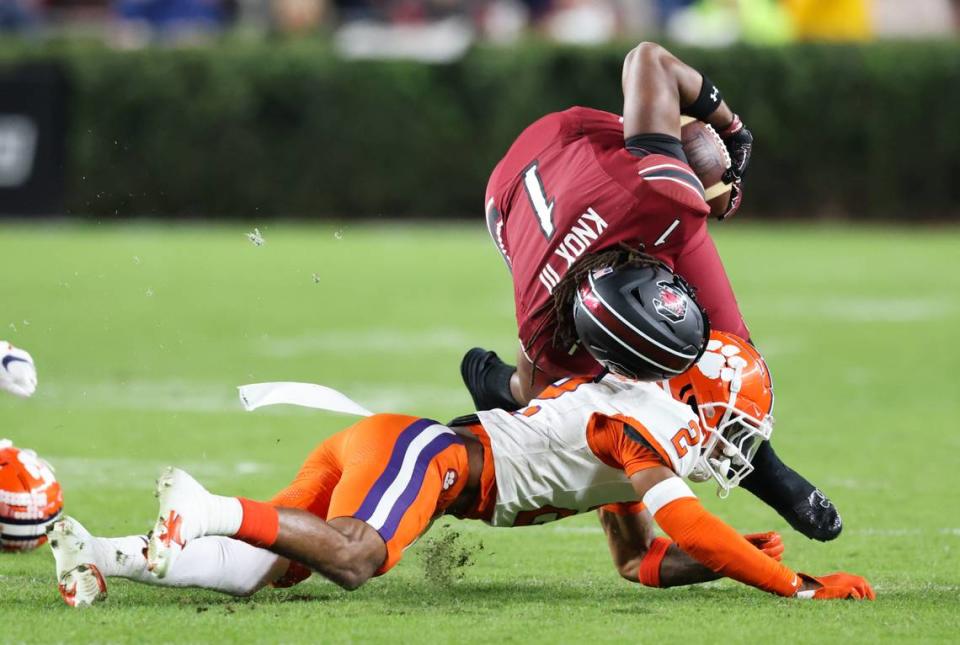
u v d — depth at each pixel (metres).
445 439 14.61
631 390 14.80
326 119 62.09
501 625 13.06
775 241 60.00
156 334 36.75
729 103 61.41
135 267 50.34
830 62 61.31
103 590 13.74
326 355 33.69
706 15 67.81
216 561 14.10
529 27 75.31
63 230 59.97
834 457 23.52
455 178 63.03
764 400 14.98
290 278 49.03
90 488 20.33
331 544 13.57
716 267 16.41
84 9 82.50
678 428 14.44
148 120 61.19
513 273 16.64
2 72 60.19
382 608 13.82
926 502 20.19
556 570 16.36
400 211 63.59
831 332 38.38
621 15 73.88
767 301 44.34
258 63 61.41
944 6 74.62
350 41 66.69
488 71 61.53
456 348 34.81
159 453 23.08
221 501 13.16
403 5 71.94
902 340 37.16
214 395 28.69
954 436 25.41
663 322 14.31
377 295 45.22
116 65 60.53
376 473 14.14
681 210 15.34
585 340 14.80
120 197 61.38
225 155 61.81
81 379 30.31
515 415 15.04
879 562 16.72
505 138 61.88
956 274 51.06
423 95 62.00
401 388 29.33
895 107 61.69
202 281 47.69
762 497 15.98
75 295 43.50
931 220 63.75
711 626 13.11
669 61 16.59
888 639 12.70
